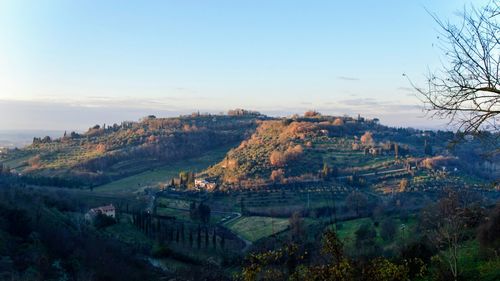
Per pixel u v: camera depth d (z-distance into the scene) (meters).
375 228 68.69
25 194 80.56
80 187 148.75
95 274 53.00
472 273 23.59
